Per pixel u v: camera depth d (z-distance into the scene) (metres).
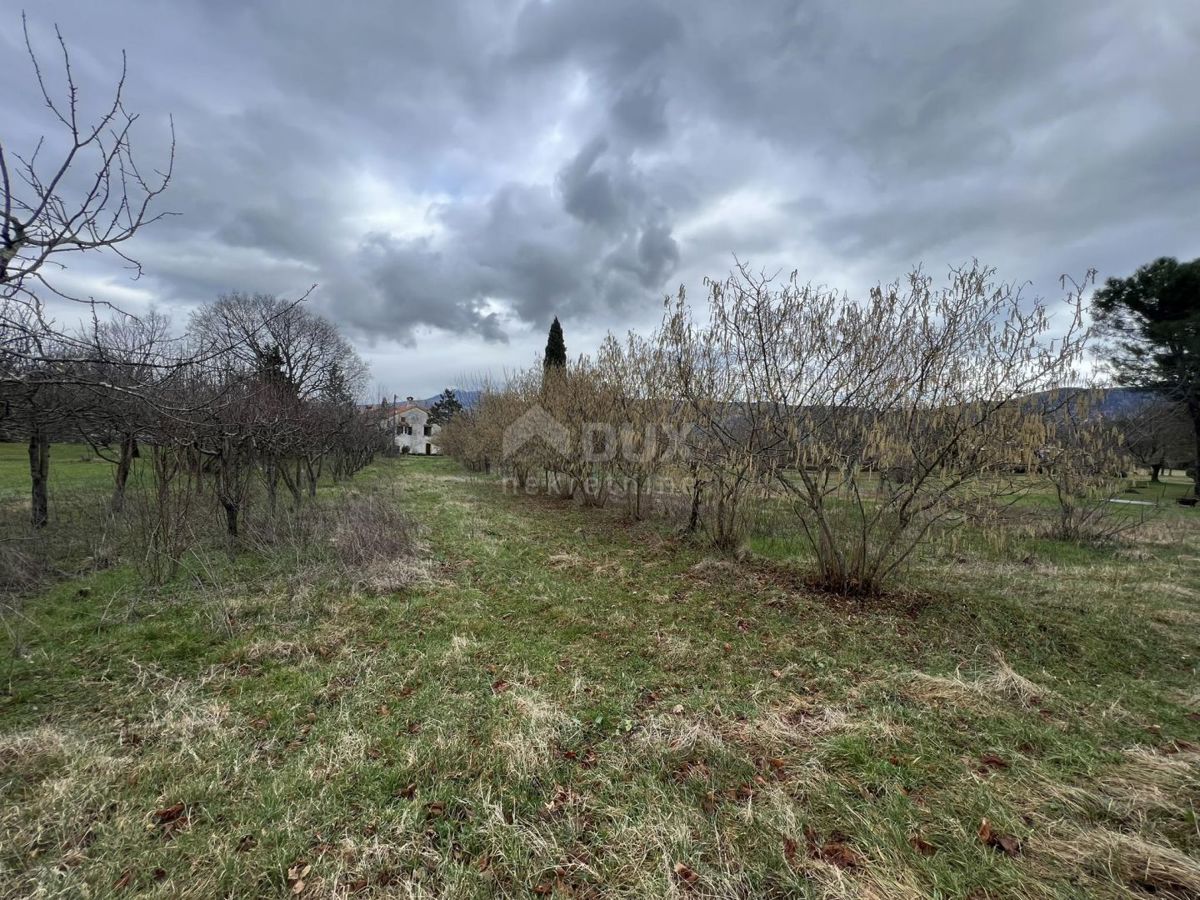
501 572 5.85
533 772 2.36
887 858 1.87
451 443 27.50
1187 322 14.69
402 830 2.01
